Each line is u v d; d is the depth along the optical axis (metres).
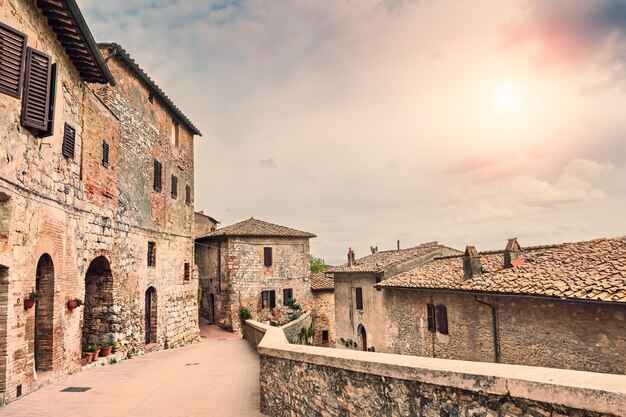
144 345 16.41
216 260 32.03
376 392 4.82
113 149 13.85
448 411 4.04
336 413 5.40
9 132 7.32
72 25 9.04
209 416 6.91
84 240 11.48
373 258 27.20
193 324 22.41
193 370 11.75
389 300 18.80
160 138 19.02
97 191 12.49
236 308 30.05
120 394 8.48
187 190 22.80
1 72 7.00
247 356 14.75
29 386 8.05
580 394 3.13
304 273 32.56
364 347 23.09
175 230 20.67
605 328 9.34
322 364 5.64
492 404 3.70
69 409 7.15
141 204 16.56
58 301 9.62
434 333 15.14
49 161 9.16
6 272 7.29
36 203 8.48
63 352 9.91
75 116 10.77
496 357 12.15
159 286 18.38
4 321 7.21
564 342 10.20
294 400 6.33
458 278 14.42
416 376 4.31
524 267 12.84
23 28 7.82
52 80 8.55
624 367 8.91
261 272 31.17
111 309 13.75
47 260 9.38
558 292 9.84
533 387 3.40
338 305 26.34
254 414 7.06
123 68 15.29
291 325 23.36
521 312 11.44
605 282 9.41
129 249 15.26
